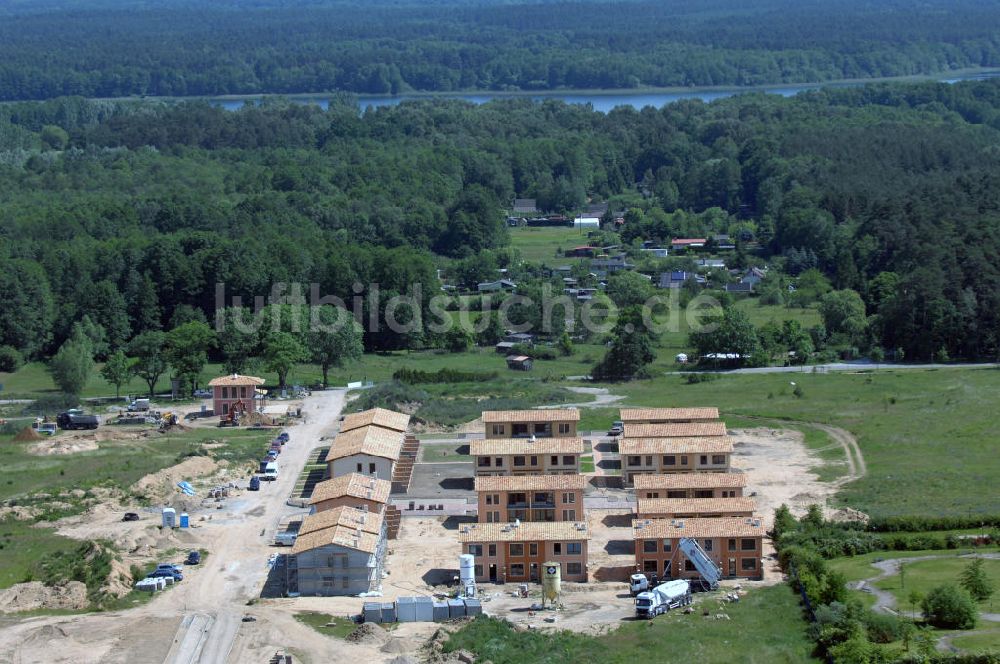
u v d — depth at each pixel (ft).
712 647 437.17
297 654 438.81
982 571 476.13
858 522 552.00
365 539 505.66
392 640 444.55
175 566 517.14
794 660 427.74
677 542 510.58
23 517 584.40
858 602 456.45
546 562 506.48
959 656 403.54
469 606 471.21
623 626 460.55
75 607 482.69
